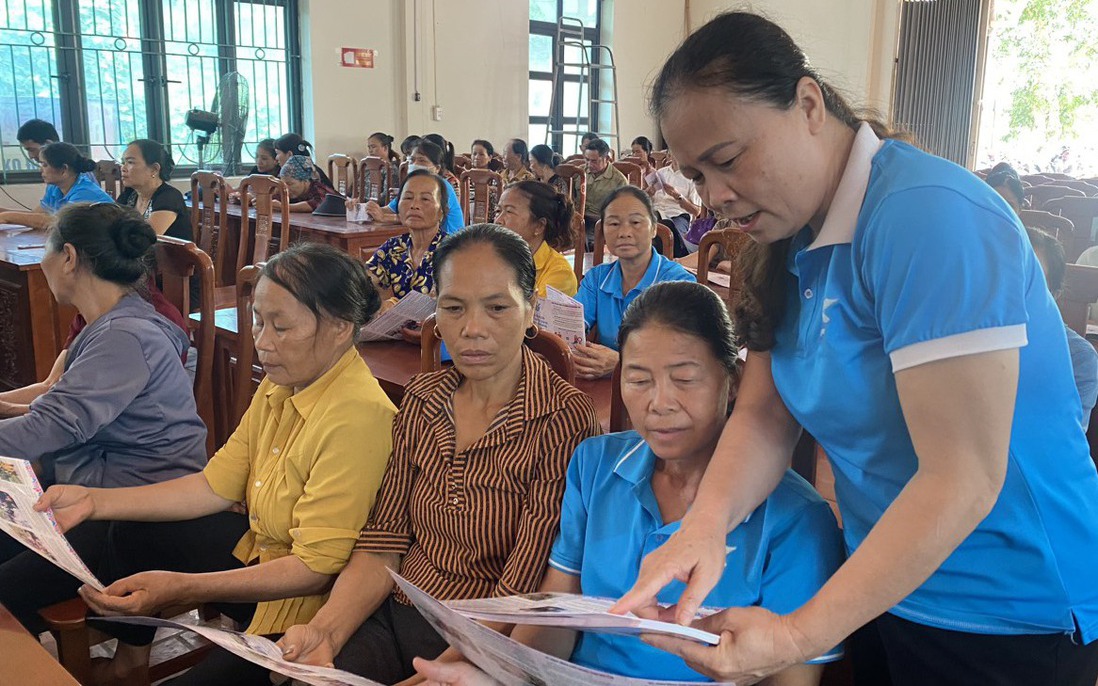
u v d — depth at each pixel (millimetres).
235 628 1781
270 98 7688
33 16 6281
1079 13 8781
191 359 3654
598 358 2027
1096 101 8930
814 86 783
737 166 790
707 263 2648
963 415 730
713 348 1061
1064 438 835
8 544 1608
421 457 1339
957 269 721
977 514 747
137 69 6848
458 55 8695
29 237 3812
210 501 1539
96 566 1543
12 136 6312
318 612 1269
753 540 1028
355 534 1351
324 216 5043
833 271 839
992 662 905
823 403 895
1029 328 779
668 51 843
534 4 9477
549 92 9852
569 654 1141
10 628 974
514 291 1278
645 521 1101
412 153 6270
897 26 9078
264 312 1373
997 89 9375
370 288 1461
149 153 4148
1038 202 4504
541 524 1229
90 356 1629
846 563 793
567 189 5324
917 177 770
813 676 985
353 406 1366
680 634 752
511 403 1290
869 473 905
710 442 1090
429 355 1654
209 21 7184
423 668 1031
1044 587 865
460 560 1304
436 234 2893
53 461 1731
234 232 5301
